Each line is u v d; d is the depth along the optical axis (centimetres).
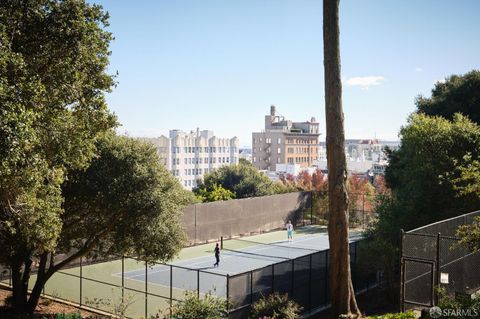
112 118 1488
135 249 1911
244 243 4100
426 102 3869
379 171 13775
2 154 960
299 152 17675
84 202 1834
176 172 14125
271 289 1806
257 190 5609
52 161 1336
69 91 1284
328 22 1638
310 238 4375
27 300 2100
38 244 1454
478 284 1714
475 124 2611
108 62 1377
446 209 2356
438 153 2470
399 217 2366
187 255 3575
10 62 1037
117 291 2402
